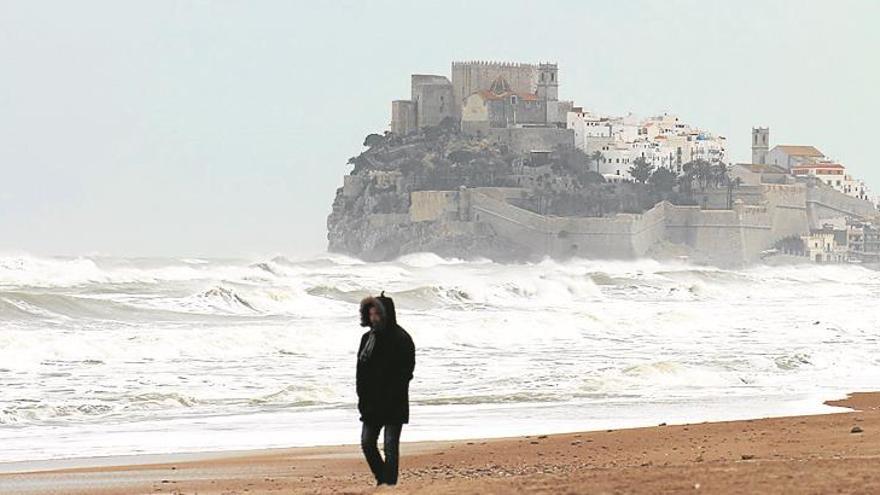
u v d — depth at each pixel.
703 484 57.09
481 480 63.78
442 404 123.50
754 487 55.81
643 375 145.62
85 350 159.75
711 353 185.50
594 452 86.81
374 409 62.91
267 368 154.25
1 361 149.38
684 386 141.25
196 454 90.94
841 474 59.41
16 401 119.31
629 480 59.62
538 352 185.38
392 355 62.91
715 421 110.75
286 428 106.44
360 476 77.88
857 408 121.88
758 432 96.00
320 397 127.44
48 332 184.62
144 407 118.75
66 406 116.38
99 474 79.44
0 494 70.44
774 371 159.75
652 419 113.12
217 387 134.62
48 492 71.12
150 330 194.88
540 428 106.56
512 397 129.00
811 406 122.88
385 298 63.25
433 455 86.69
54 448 94.19
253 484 73.62
